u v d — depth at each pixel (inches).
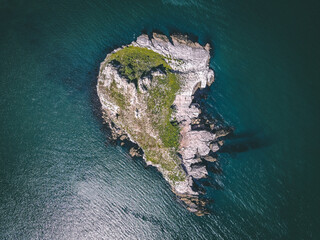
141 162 1985.7
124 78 1930.4
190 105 1983.3
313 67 2153.1
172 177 1903.3
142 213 1956.2
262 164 1963.6
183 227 1902.1
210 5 2283.5
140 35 2162.9
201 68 2030.0
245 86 2089.1
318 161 1947.6
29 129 2158.0
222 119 2011.6
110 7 2384.4
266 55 2172.7
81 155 2078.0
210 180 1924.2
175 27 2197.3
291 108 2049.7
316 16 2316.7
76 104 2165.4
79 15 2426.2
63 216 2020.2
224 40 2180.1
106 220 1990.7
